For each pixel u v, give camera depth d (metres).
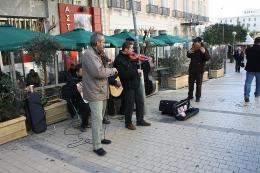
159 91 10.82
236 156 4.50
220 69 16.19
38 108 6.12
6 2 10.84
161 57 13.59
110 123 6.53
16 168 4.46
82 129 6.14
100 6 16.30
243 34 37.47
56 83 8.63
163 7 24.83
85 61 4.48
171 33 27.22
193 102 8.44
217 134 5.52
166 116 6.98
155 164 4.35
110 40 9.69
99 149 4.81
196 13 34.97
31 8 11.87
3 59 10.41
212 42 31.77
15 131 5.72
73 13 14.15
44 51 6.72
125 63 5.74
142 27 21.41
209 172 4.03
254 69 7.92
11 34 6.59
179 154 4.67
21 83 7.05
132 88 5.89
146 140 5.35
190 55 8.47
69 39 7.85
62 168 4.37
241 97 8.91
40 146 5.32
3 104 5.73
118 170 4.22
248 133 5.52
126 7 18.89
